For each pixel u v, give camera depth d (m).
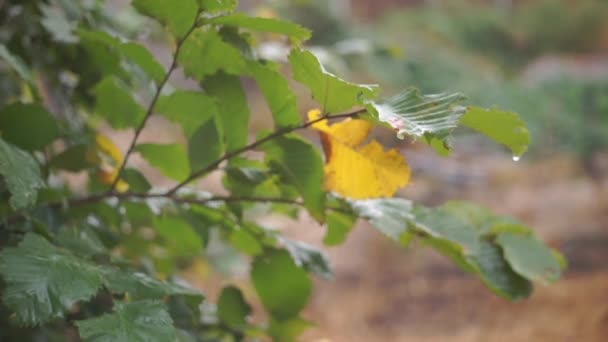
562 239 2.86
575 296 2.40
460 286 2.73
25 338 0.91
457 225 0.89
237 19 0.80
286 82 0.81
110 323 0.73
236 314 0.95
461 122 0.77
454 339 2.40
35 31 1.01
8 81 1.04
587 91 5.33
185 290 0.79
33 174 0.77
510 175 3.89
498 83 5.68
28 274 0.73
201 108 0.88
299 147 0.83
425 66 5.88
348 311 2.69
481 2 8.32
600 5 7.64
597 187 3.52
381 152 0.82
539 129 4.50
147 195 0.88
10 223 0.84
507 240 0.90
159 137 3.39
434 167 4.00
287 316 0.94
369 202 0.87
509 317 2.42
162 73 0.87
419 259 2.96
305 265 0.92
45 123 0.86
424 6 8.01
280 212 0.98
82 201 0.89
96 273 0.75
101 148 1.00
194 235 0.96
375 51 1.21
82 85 1.02
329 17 5.86
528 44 7.41
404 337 2.50
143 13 0.82
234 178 0.85
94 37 0.88
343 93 0.77
